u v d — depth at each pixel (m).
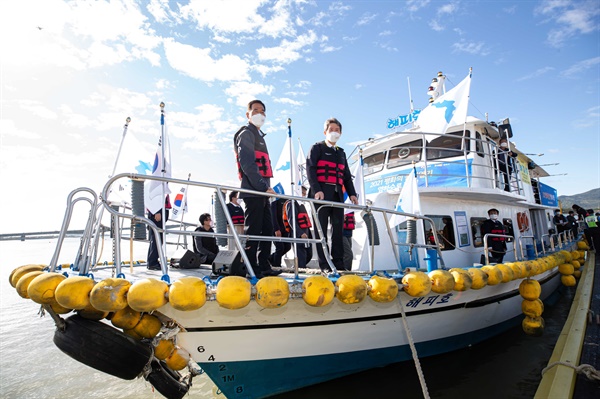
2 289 12.90
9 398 4.69
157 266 5.09
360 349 3.77
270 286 2.61
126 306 2.51
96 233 4.12
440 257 4.17
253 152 3.51
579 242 11.77
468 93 5.67
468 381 4.23
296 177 5.18
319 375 3.72
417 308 3.98
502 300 5.19
